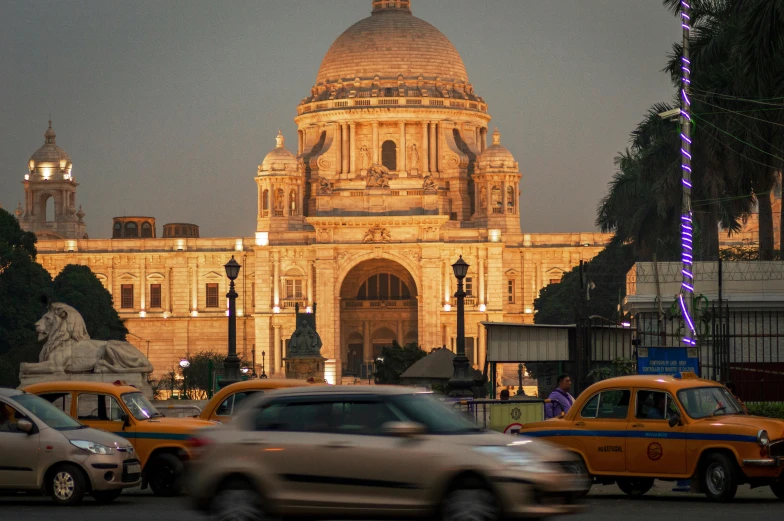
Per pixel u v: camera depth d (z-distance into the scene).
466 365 87.62
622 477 49.53
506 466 34.81
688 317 72.56
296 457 36.19
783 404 64.06
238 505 36.44
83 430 50.28
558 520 42.50
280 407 37.12
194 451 37.72
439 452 35.16
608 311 157.00
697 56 91.12
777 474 47.28
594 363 82.38
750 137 84.19
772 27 74.81
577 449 50.12
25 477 49.16
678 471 48.38
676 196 109.50
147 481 53.53
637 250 126.88
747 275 82.69
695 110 90.19
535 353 91.75
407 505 35.19
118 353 92.06
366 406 36.59
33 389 54.34
